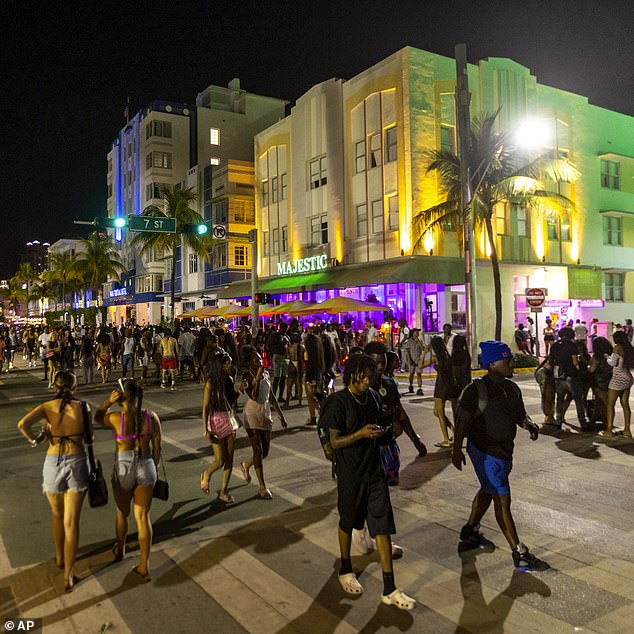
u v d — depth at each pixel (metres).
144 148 57.47
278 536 5.72
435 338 9.50
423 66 26.38
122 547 5.19
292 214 33.97
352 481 4.43
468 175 19.38
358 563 5.07
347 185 29.77
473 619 4.09
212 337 15.42
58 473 4.78
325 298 31.42
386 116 27.20
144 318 58.66
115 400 4.98
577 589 4.51
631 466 8.17
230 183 42.09
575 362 10.55
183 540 5.63
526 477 7.64
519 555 4.86
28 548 5.52
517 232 29.16
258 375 7.05
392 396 5.32
